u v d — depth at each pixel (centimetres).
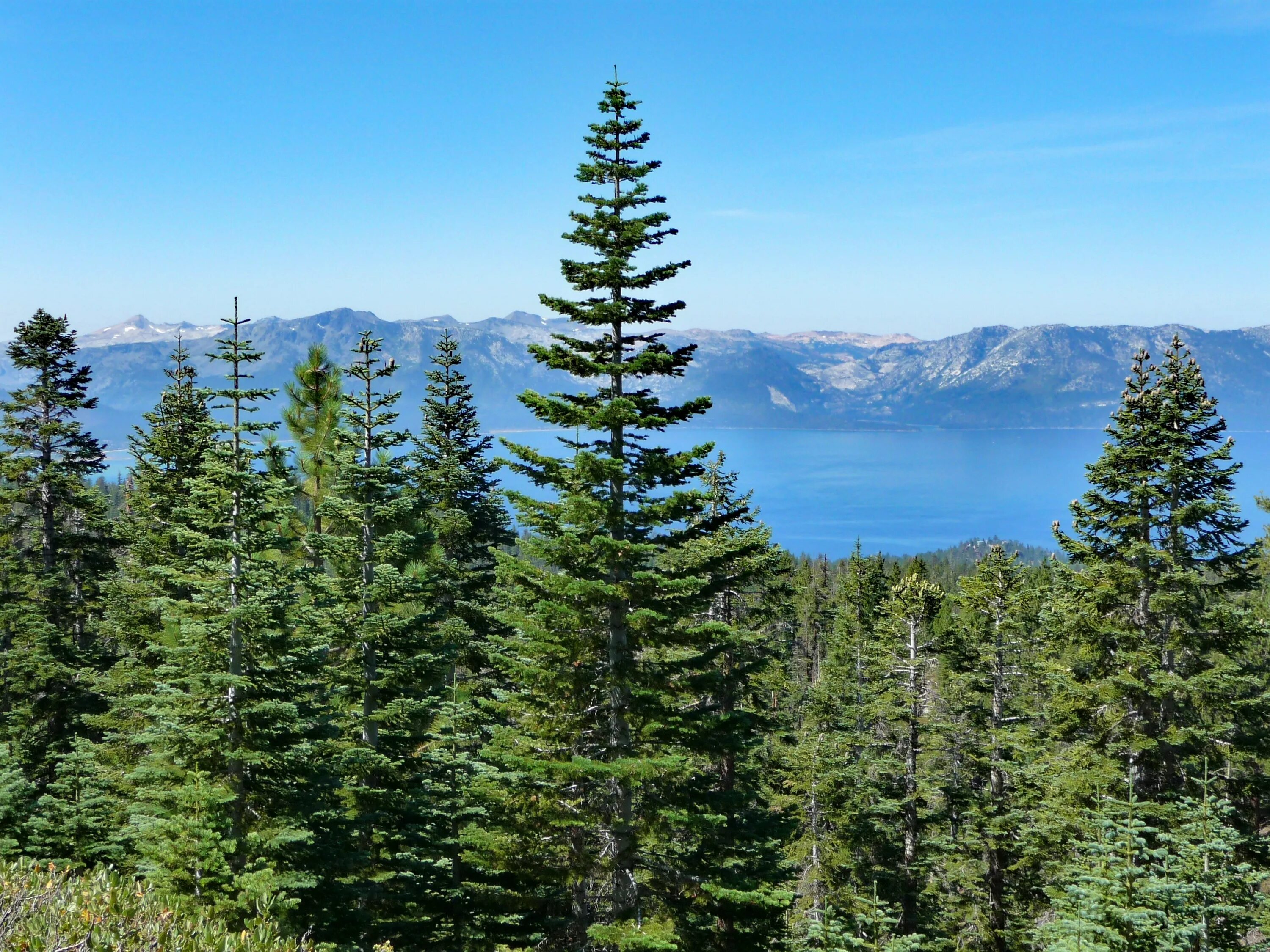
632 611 1630
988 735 3425
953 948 3103
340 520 2338
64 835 1825
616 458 1583
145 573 2698
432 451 3369
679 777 1694
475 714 2306
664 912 1650
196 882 1482
